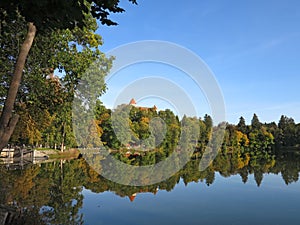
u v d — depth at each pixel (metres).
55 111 13.59
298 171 24.50
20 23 8.84
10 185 13.20
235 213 10.46
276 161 37.16
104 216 9.36
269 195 13.88
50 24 4.53
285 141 78.75
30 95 11.29
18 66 4.61
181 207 10.98
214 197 13.05
